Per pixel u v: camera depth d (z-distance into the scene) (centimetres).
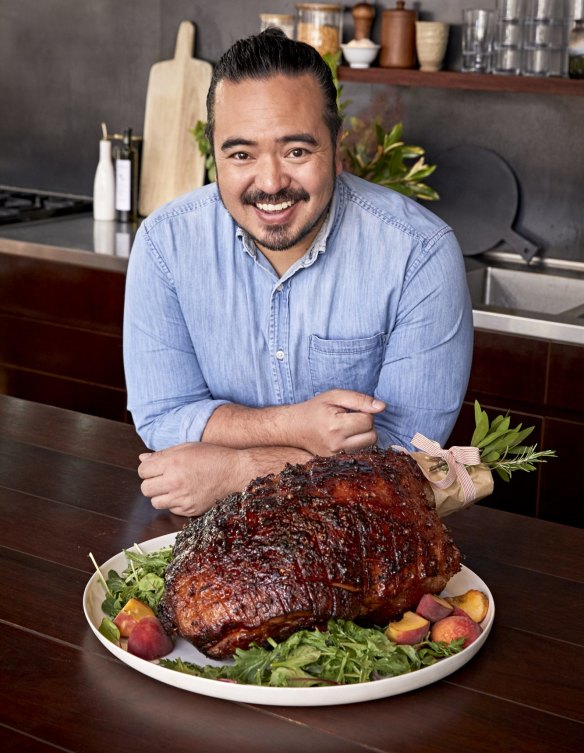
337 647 115
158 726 109
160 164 380
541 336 269
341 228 179
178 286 184
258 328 185
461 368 182
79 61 395
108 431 196
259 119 154
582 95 293
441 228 181
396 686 112
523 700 115
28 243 339
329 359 184
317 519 118
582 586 143
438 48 318
